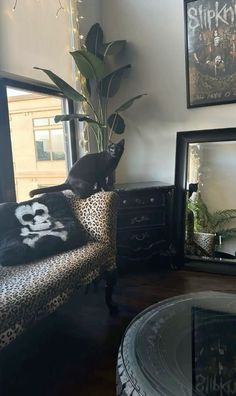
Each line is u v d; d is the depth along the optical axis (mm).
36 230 1860
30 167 2486
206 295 1530
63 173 2920
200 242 2877
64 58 2668
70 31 2719
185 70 2814
